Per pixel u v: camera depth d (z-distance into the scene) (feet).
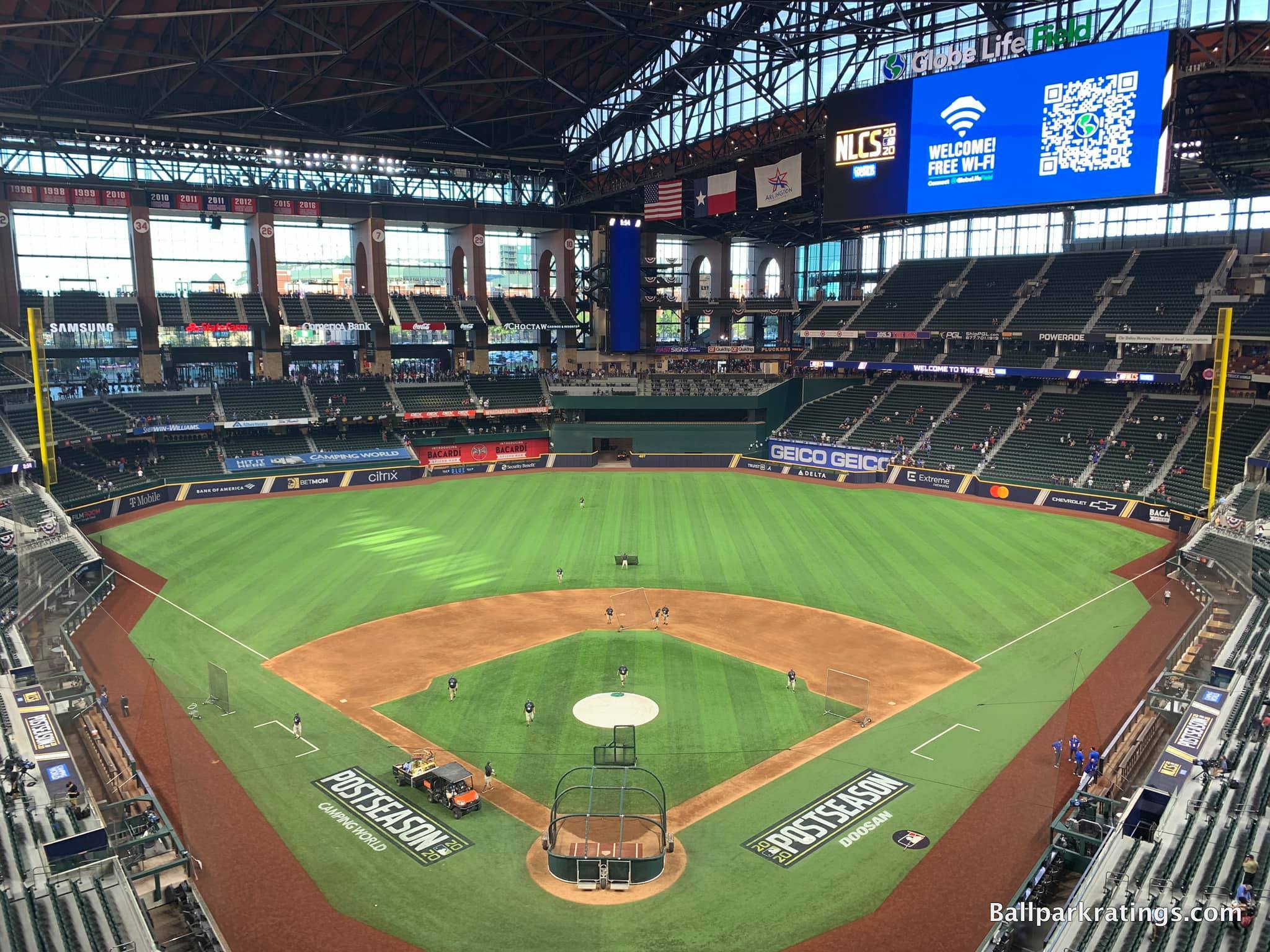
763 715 114.32
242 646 137.90
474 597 160.66
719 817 92.07
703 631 144.05
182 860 82.33
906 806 93.71
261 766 102.06
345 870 83.82
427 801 95.35
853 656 133.28
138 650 136.15
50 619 140.46
